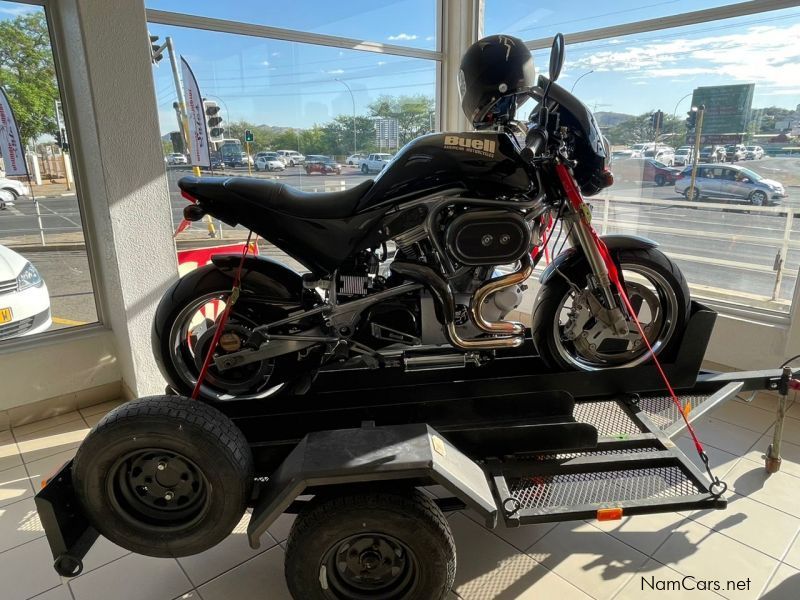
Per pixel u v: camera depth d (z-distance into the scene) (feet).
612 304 6.49
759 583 5.92
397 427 5.30
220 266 6.61
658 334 7.07
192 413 5.14
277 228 6.24
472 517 7.09
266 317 6.70
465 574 6.11
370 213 6.10
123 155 8.89
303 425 6.13
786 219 10.78
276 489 4.83
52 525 4.96
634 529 6.85
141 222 9.30
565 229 6.94
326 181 13.66
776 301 11.25
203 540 5.24
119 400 10.79
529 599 5.74
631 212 13.23
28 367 9.71
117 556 6.60
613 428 6.37
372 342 6.60
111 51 8.46
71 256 10.20
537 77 7.07
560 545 6.57
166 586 6.10
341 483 4.73
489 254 6.07
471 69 6.69
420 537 4.81
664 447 5.99
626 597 5.74
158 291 9.72
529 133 5.98
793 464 8.14
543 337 6.88
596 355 7.02
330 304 6.41
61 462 8.62
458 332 6.53
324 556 4.91
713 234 11.93
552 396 6.20
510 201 6.02
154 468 5.27
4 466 8.54
